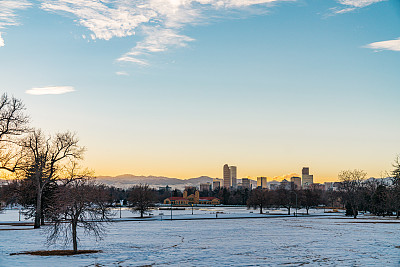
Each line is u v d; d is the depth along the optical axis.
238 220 105.38
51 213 36.88
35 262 31.19
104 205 38.62
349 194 129.12
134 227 74.88
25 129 55.31
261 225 81.50
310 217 126.88
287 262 31.66
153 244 44.19
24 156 57.78
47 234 54.62
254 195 182.00
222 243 45.31
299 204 190.00
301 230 66.25
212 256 34.81
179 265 30.14
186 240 48.91
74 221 36.84
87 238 50.88
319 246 42.53
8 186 70.25
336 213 169.25
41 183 69.81
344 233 59.88
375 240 48.84
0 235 53.09
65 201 36.28
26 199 74.69
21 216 130.38
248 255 35.53
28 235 53.09
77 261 31.78
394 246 42.41
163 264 30.55
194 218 115.81
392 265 30.39
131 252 37.25
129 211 182.62
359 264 30.77
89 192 37.47
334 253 36.97
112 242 46.31
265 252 37.59
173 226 78.31
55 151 68.00
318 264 30.80
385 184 136.00
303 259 33.25
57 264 30.25
